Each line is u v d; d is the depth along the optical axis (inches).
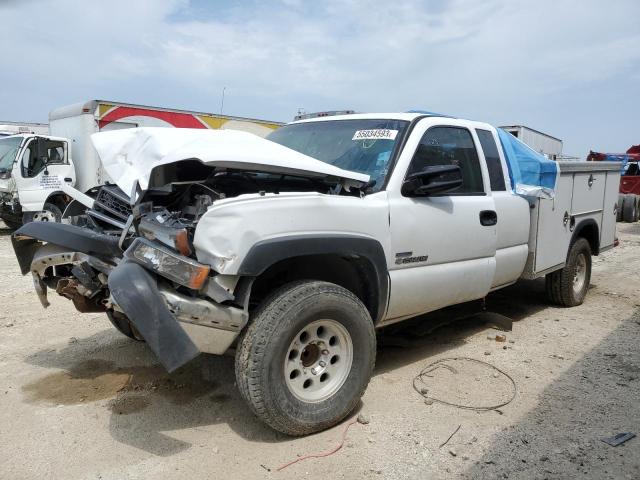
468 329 213.3
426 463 119.4
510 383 162.2
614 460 122.3
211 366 167.3
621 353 189.8
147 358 173.3
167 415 137.3
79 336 192.9
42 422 132.0
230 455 120.3
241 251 113.9
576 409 146.4
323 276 144.7
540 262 210.8
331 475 114.1
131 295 108.3
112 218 147.0
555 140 863.1
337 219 130.6
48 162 490.6
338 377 132.8
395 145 154.9
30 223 142.6
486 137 188.7
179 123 563.2
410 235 149.0
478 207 172.4
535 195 195.8
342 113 205.0
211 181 136.1
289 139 183.2
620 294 283.3
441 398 150.8
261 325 117.8
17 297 245.1
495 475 115.7
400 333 191.2
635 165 877.8
